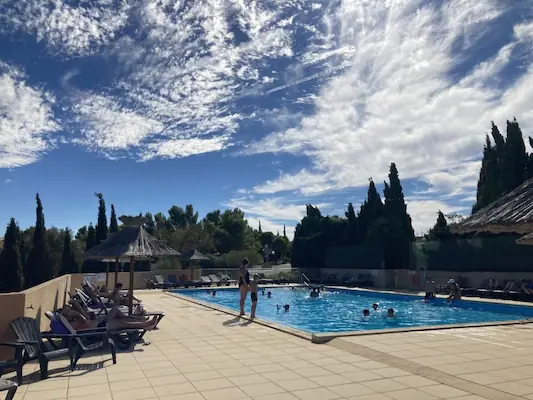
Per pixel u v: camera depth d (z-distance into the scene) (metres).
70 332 7.32
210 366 7.02
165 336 9.86
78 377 6.43
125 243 11.60
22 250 30.88
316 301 23.36
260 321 11.98
